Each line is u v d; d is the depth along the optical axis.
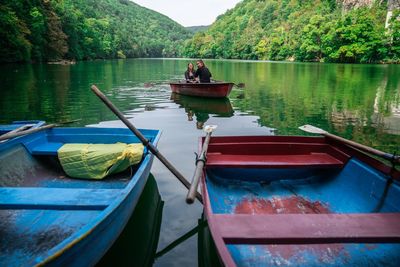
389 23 57.62
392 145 6.90
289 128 8.26
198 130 7.89
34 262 2.08
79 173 4.51
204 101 12.38
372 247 2.98
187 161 5.64
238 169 4.58
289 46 71.81
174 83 13.66
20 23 38.84
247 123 8.75
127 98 12.96
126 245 3.44
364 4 74.88
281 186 4.43
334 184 4.32
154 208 4.13
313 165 4.30
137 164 4.66
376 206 3.59
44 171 4.71
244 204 3.98
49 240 2.79
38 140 4.98
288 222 2.75
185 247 3.39
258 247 2.96
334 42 59.84
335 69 35.50
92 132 5.29
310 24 68.38
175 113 10.03
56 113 9.84
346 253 2.91
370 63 55.97
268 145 4.87
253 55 85.56
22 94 13.47
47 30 45.59
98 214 2.90
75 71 28.25
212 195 3.87
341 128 8.28
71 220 3.01
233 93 14.73
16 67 32.22
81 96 13.15
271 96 13.80
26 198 3.09
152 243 3.46
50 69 30.31
